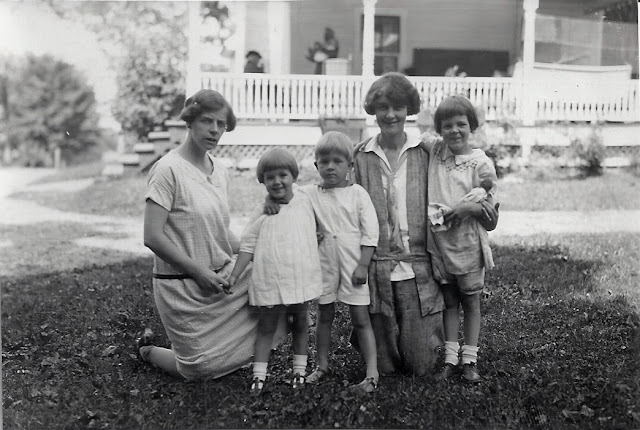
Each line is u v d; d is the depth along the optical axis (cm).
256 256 400
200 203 404
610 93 732
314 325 480
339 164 398
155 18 898
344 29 686
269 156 397
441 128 415
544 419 361
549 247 673
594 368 422
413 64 675
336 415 361
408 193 419
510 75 700
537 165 768
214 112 408
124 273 698
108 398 390
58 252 794
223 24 714
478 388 391
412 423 356
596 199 757
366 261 400
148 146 976
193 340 407
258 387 394
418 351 416
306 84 709
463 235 409
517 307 523
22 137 1109
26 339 495
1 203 1002
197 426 355
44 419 367
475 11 662
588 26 697
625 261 630
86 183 1047
